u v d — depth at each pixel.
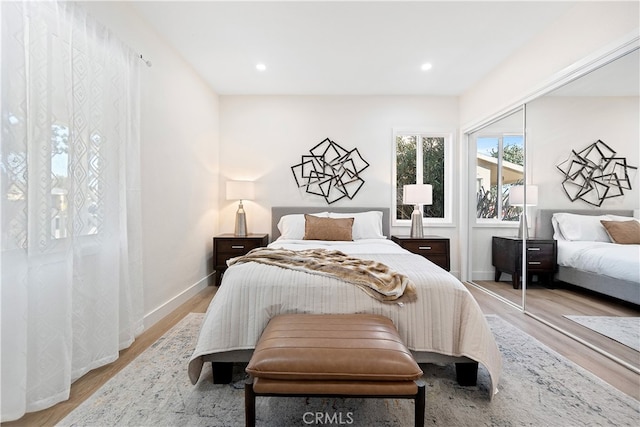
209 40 2.84
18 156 1.33
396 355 1.22
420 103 4.27
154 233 2.63
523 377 1.77
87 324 1.78
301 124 4.27
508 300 3.32
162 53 2.77
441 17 2.50
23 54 1.34
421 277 1.80
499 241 3.59
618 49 1.98
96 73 1.83
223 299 1.72
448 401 1.55
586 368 1.87
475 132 4.00
